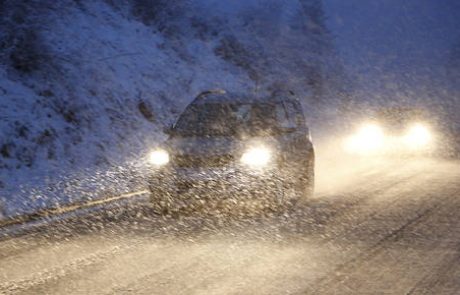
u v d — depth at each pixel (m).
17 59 20.48
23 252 8.01
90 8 27.77
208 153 10.01
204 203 9.92
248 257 7.26
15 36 21.53
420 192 12.42
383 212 10.20
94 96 21.14
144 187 14.23
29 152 16.53
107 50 24.94
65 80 20.91
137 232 9.00
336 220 9.52
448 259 7.03
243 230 8.86
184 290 5.98
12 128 16.84
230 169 9.84
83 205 11.95
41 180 14.95
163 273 6.64
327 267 6.75
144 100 23.31
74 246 8.22
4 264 7.34
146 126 21.66
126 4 31.34
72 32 24.36
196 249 7.73
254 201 9.90
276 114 11.19
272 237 8.34
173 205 10.09
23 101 18.45
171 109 24.39
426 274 6.41
